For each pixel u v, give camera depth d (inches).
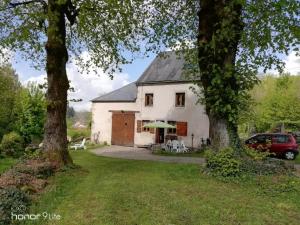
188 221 292.8
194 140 1270.9
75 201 341.1
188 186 422.0
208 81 522.9
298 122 1750.7
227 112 513.7
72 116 2844.5
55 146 528.4
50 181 431.2
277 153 986.7
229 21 481.4
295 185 427.2
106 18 612.4
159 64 1480.1
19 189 339.3
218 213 318.0
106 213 301.3
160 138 1395.2
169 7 700.0
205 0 524.4
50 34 507.5
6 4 527.5
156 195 369.7
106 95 1622.8
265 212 331.3
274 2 454.6
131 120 1492.4
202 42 519.2
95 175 493.4
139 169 562.9
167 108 1366.9
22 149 901.8
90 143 1588.3
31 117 1299.2
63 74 542.6
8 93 1390.3
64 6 532.1
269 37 504.7
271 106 1800.0
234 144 514.6
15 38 513.7
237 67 512.1
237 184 448.1
